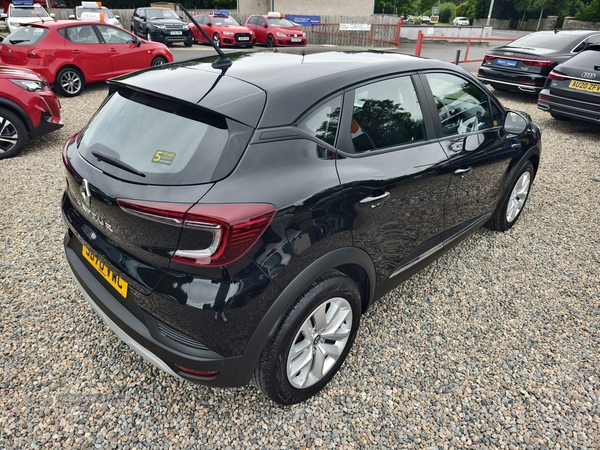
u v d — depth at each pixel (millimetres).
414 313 3014
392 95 2500
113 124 2121
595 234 4141
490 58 9820
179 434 2109
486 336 2822
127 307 2006
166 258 1757
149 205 1694
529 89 9266
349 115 2232
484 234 4105
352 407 2293
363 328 2850
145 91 2045
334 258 2059
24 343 2604
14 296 3002
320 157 2053
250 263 1767
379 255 2416
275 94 1988
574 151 6547
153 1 45031
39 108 5688
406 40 26484
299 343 2133
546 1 53562
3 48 8672
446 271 3520
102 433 2098
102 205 1883
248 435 2119
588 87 6844
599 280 3449
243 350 1869
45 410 2195
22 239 3705
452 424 2219
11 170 5207
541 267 3605
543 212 4566
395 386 2426
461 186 2969
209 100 1891
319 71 2258
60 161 5570
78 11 19234
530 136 3832
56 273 3270
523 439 2152
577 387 2455
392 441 2121
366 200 2186
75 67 9234
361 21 24391
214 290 1733
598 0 40125
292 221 1855
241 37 18266
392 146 2453
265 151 1861
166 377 2420
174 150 1837
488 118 3309
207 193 1699
